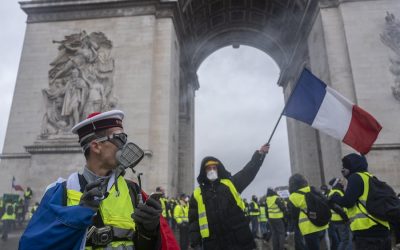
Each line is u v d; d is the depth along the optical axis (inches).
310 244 384.2
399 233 257.8
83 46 1197.7
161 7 1256.8
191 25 1624.0
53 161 1068.5
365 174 273.7
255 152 297.7
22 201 1018.7
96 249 106.0
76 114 1102.4
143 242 112.4
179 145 1759.4
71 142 1070.4
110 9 1255.5
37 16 1280.8
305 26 1385.3
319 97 345.1
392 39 1083.9
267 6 1647.4
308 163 1528.1
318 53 1240.8
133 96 1131.9
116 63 1178.0
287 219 648.4
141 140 1083.9
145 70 1159.6
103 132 126.0
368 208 257.6
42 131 1120.2
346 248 478.9
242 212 270.1
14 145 1123.9
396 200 256.8
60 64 1198.3
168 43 1214.3
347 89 1074.7
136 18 1231.5
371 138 331.9
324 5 1182.9
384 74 1054.4
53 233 89.6
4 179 1093.8
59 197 108.5
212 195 273.7
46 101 1154.0
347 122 339.0
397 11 1120.2
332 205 385.7
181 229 832.3
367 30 1108.5
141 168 1051.9
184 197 1077.1
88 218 93.0
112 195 115.3
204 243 267.0
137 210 106.5
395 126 1000.2
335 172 1071.0
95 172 123.4
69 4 1261.1
